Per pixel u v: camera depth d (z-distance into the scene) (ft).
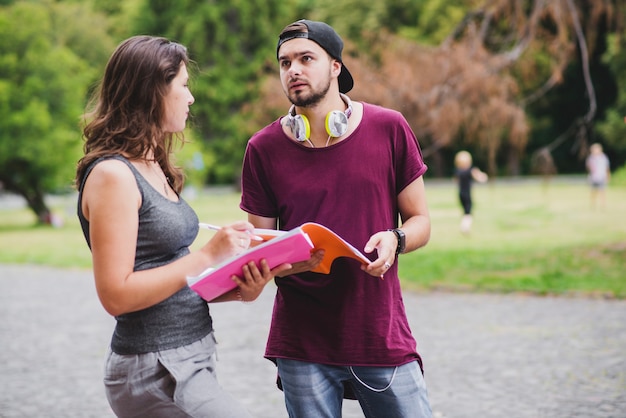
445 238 52.08
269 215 9.89
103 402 18.01
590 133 38.78
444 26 121.39
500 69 36.27
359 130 9.46
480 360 20.76
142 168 7.77
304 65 9.13
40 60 82.48
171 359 7.70
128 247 7.34
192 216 8.13
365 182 9.36
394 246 8.90
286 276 9.53
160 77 7.79
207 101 139.74
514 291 32.12
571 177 133.49
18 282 39.93
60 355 23.02
